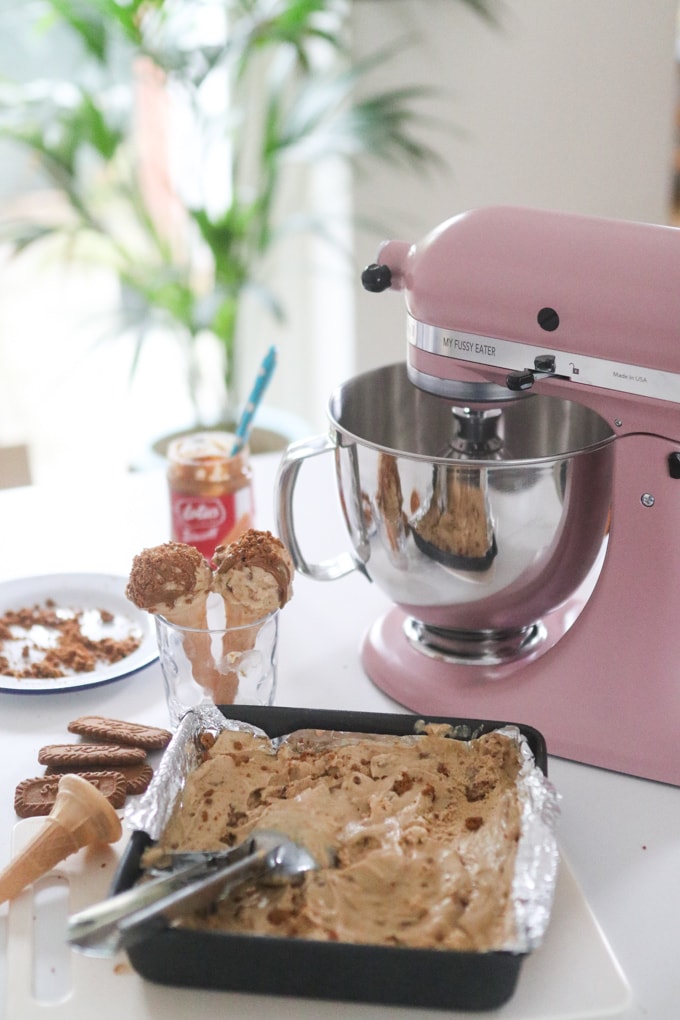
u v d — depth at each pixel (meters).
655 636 0.76
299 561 0.90
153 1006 0.58
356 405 0.93
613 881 0.67
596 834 0.71
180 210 2.42
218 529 1.04
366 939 0.57
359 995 0.58
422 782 0.67
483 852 0.62
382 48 2.01
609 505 0.80
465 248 0.76
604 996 0.59
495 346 0.76
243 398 2.71
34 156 2.03
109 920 0.55
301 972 0.57
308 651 0.92
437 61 1.97
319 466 1.28
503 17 1.87
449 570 0.79
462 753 0.69
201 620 0.77
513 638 0.87
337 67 2.10
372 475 0.78
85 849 0.69
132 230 2.64
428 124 2.02
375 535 0.81
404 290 0.82
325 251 2.34
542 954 0.61
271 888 0.61
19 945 0.62
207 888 0.56
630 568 0.76
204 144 1.95
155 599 0.74
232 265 1.96
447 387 0.80
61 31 2.46
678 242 0.70
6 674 0.87
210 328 2.00
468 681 0.83
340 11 2.01
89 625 0.96
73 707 0.85
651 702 0.77
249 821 0.64
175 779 0.65
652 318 0.69
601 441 0.75
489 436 0.93
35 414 3.13
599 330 0.71
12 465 1.40
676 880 0.67
